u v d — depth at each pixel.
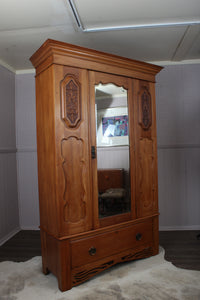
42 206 2.17
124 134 2.29
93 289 1.91
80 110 2.01
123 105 2.28
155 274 2.11
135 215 2.36
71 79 1.96
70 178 1.96
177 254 2.51
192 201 3.25
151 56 3.06
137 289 1.89
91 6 1.93
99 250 2.10
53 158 1.92
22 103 3.37
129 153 2.32
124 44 2.68
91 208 2.07
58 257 1.91
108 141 2.19
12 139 3.28
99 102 2.13
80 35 2.44
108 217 2.18
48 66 1.93
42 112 2.07
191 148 3.24
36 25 2.22
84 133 2.04
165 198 3.26
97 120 2.12
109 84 2.19
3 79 3.06
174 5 1.95
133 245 2.34
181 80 3.22
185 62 3.21
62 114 1.92
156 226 2.52
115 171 2.23
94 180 2.09
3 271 2.24
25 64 3.18
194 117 3.22
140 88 2.42
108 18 2.12
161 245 2.76
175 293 1.82
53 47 1.83
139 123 2.39
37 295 1.85
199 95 3.21
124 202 2.29
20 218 3.41
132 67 2.31
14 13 2.01
